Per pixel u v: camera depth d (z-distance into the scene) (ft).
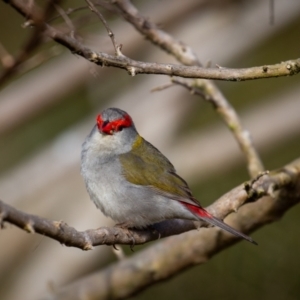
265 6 49.85
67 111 50.14
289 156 48.34
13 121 47.37
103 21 22.77
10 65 27.58
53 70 48.49
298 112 47.29
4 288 43.57
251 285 42.63
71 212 44.14
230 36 49.42
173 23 49.98
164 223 28.35
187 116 47.24
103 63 22.44
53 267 43.32
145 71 22.59
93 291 35.58
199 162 45.93
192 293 42.86
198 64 33.30
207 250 33.58
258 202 31.48
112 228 23.65
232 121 32.27
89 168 29.60
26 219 19.38
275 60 52.06
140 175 28.68
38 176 45.34
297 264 42.60
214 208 27.43
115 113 30.12
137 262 35.12
